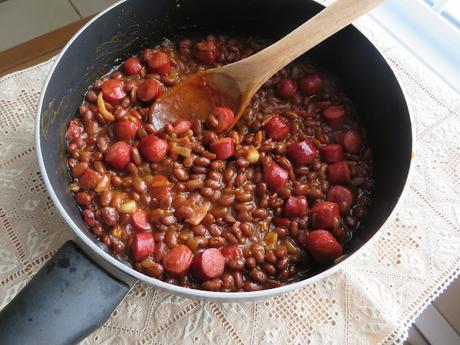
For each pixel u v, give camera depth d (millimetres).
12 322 190
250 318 243
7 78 307
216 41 326
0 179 273
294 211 263
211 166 269
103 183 259
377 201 268
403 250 262
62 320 192
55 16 472
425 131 302
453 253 263
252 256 249
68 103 275
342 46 296
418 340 319
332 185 280
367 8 257
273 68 266
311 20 255
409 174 233
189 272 245
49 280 198
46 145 240
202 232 252
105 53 297
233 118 280
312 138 291
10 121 292
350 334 240
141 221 251
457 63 347
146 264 241
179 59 318
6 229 260
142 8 292
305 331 241
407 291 252
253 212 263
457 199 280
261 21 320
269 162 275
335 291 250
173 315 241
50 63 315
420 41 357
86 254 204
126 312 240
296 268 257
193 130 281
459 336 304
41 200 269
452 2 353
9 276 248
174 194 262
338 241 264
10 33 463
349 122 302
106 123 281
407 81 320
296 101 304
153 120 281
